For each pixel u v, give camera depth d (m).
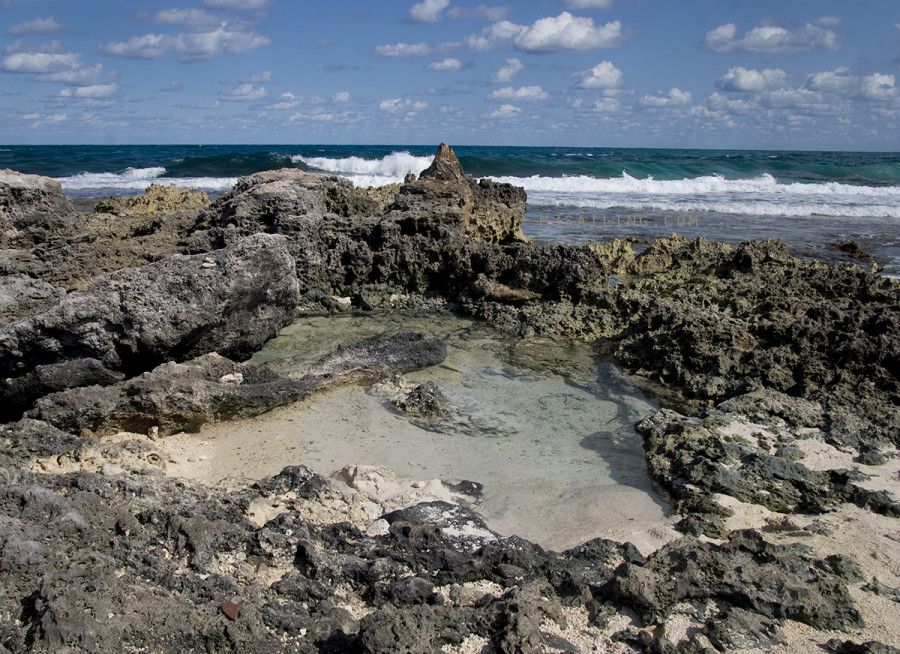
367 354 9.23
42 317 7.31
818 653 4.10
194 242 12.16
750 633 4.26
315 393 8.41
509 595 4.58
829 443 7.00
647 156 70.06
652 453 6.95
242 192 13.52
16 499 4.93
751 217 26.20
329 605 4.52
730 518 5.71
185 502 5.49
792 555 4.97
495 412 8.06
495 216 15.88
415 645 3.95
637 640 4.21
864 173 48.09
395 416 7.88
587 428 7.70
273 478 6.05
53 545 4.58
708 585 4.68
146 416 7.12
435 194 15.04
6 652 3.71
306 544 5.05
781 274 13.16
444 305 12.80
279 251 8.88
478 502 6.06
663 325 10.09
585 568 5.00
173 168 44.84
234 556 4.95
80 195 30.77
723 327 9.23
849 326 8.87
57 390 7.51
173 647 3.94
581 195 34.84
